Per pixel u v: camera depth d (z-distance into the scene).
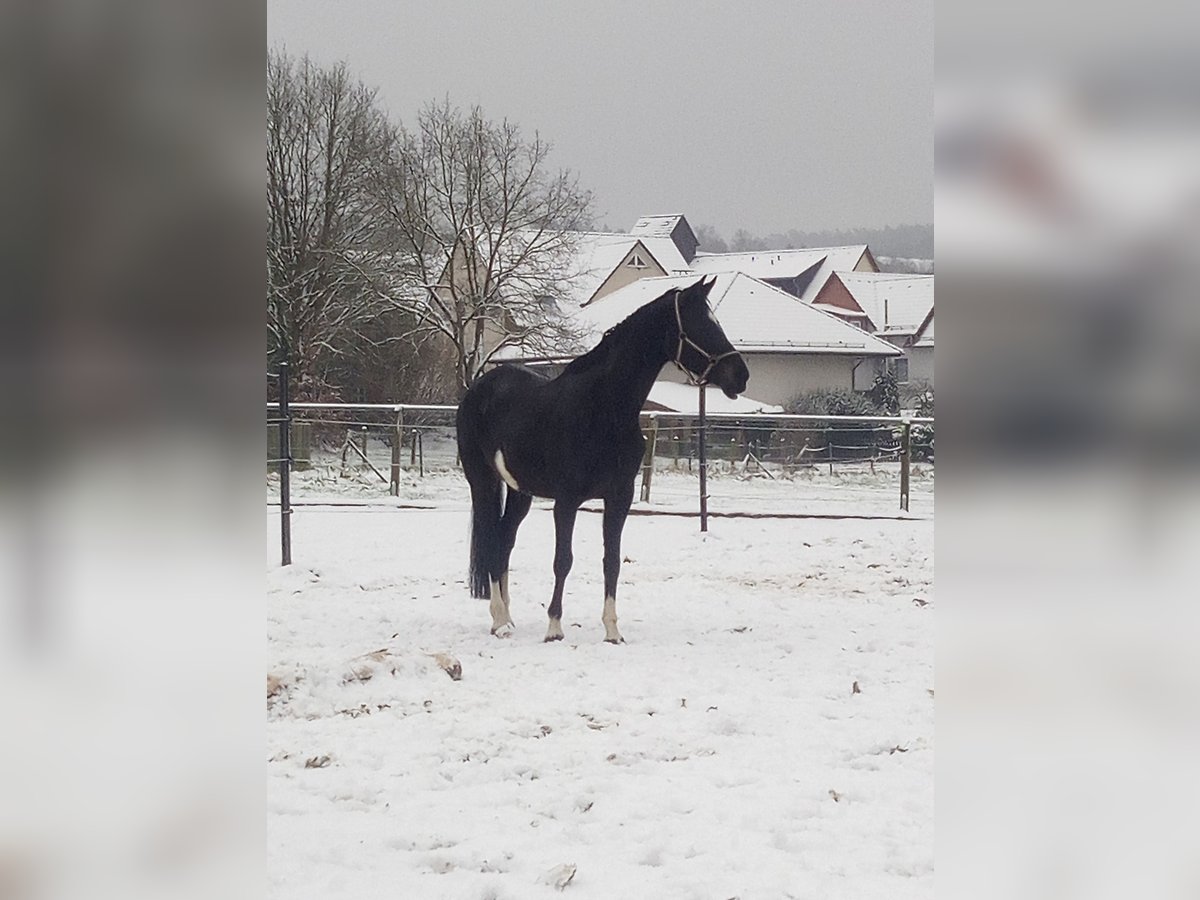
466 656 7.42
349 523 15.41
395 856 3.95
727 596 10.02
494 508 8.39
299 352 28.17
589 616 8.98
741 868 3.84
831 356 41.53
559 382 8.05
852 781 4.85
